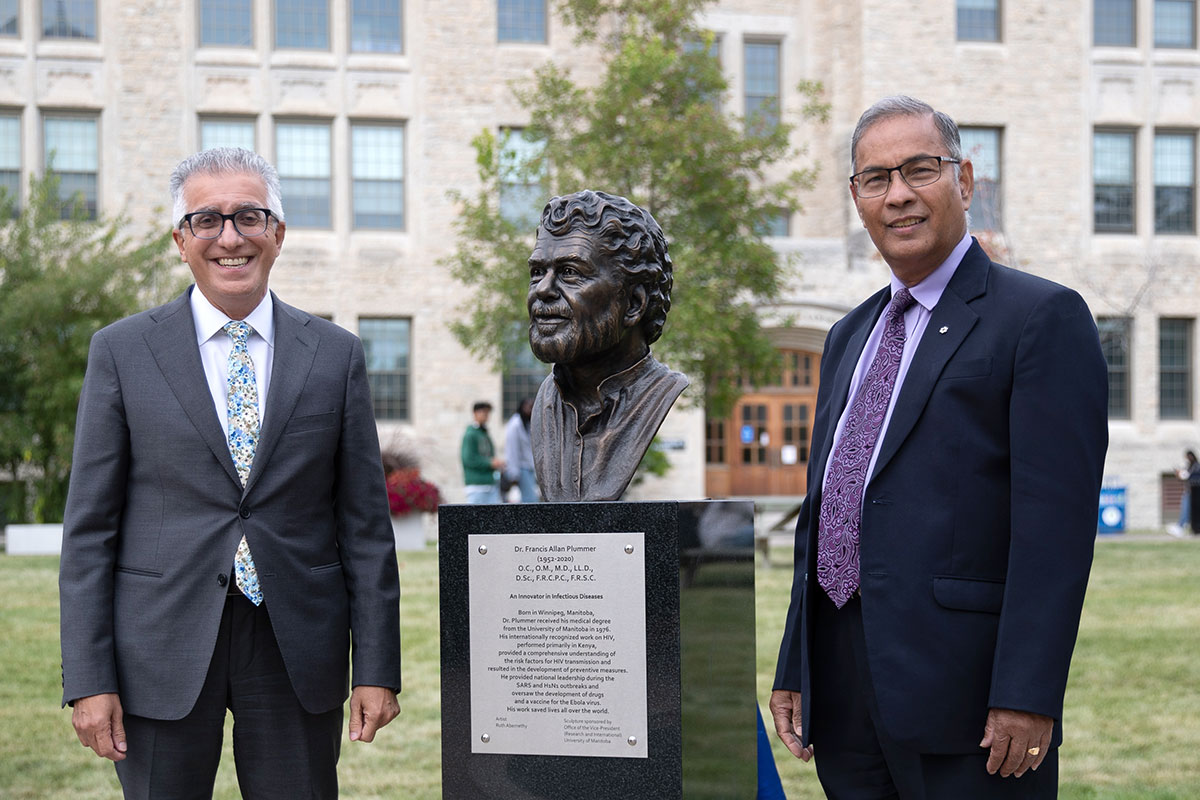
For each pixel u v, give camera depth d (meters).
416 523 15.11
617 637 3.05
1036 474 2.74
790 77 24.27
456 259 17.73
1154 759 5.38
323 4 21.91
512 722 3.14
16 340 16.72
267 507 3.20
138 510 3.21
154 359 3.23
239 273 3.23
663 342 15.02
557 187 16.77
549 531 3.10
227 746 6.10
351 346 3.45
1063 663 2.68
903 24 23.03
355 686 3.31
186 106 21.30
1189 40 23.98
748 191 16.56
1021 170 23.20
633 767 3.04
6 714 6.21
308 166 21.86
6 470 18.00
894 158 2.98
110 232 17.80
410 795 4.92
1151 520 23.27
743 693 3.55
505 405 22.27
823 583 3.08
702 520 3.18
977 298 2.94
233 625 3.18
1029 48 23.30
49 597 10.18
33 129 20.80
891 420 2.94
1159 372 23.77
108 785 5.00
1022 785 2.84
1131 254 23.47
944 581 2.82
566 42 22.47
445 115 22.11
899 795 2.98
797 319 22.03
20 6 20.86
